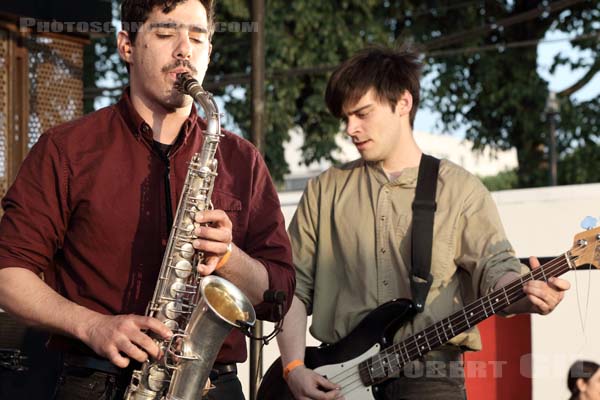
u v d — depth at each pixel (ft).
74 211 8.21
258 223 8.92
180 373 8.07
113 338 7.53
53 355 14.12
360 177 11.62
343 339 11.21
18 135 18.42
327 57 42.96
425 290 10.87
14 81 18.30
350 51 42.96
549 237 13.98
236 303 8.21
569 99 45.21
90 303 8.20
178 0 8.31
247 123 44.45
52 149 8.22
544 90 44.24
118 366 7.68
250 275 8.41
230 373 8.77
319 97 43.39
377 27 44.24
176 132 8.64
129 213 8.25
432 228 11.00
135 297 8.25
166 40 8.30
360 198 11.48
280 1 42.88
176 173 8.54
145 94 8.51
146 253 8.30
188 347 8.04
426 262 10.88
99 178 8.21
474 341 10.96
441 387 10.83
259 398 11.72
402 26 46.80
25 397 14.10
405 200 11.25
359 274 11.30
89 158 8.25
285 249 8.93
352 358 11.09
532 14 28.96
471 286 11.09
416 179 11.27
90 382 8.14
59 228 8.20
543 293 9.91
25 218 8.05
